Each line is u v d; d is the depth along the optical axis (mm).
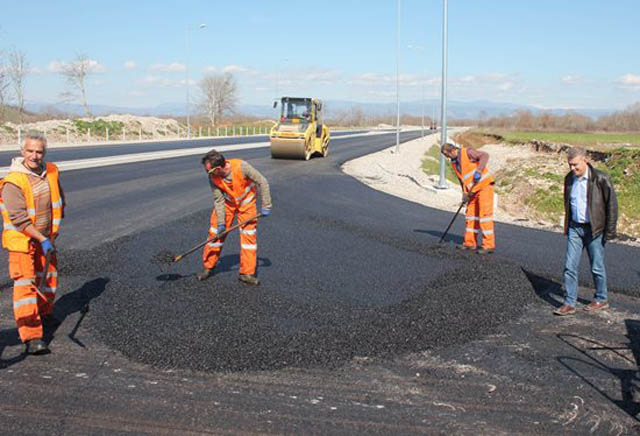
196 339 4832
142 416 3596
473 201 8508
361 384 4145
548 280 7070
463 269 7242
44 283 4504
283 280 6641
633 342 5160
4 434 3348
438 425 3592
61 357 4453
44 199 4703
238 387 4031
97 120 48812
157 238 8727
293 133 24719
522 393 4094
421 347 4863
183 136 56094
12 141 35469
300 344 4789
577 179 5875
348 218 11195
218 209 6332
